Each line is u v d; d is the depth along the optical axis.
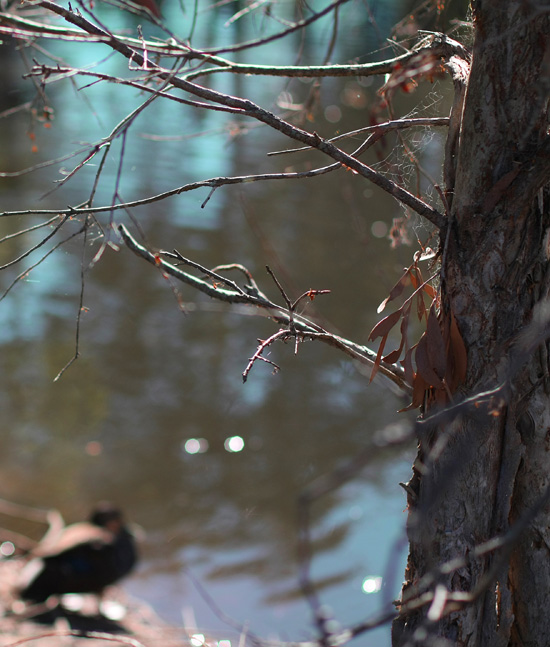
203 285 2.18
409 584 2.04
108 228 2.23
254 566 7.55
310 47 19.33
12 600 6.61
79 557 6.73
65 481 8.83
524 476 2.02
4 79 18.36
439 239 2.03
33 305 12.24
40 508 8.34
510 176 1.90
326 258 13.71
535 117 1.84
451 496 1.96
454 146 2.07
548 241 1.97
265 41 1.81
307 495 1.22
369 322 11.82
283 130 1.91
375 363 2.12
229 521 8.29
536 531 2.01
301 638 6.35
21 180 15.73
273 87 18.34
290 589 7.15
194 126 18.09
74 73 2.00
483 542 1.98
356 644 6.10
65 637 6.04
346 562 7.52
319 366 11.30
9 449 9.32
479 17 1.92
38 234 13.81
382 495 8.68
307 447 9.55
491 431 1.97
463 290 1.98
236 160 17.16
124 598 6.93
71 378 10.75
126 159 16.44
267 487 8.88
